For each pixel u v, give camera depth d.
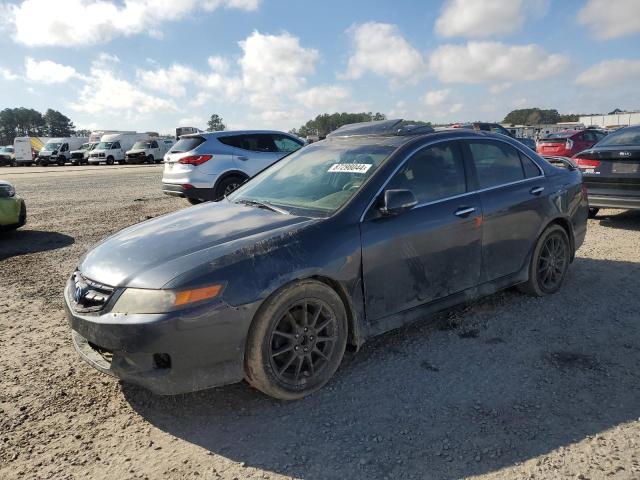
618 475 2.36
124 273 2.92
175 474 2.48
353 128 4.52
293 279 2.95
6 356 3.79
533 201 4.40
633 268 5.46
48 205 12.30
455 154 4.03
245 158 10.34
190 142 10.21
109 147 39.06
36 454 2.65
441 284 3.77
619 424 2.74
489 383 3.22
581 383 3.18
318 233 3.17
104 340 2.77
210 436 2.78
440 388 3.18
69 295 3.17
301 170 4.20
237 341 2.82
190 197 10.26
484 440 2.65
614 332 3.89
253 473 2.47
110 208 11.54
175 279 2.75
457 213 3.81
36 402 3.15
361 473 2.44
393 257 3.44
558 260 4.78
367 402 3.06
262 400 3.12
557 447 2.57
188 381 2.77
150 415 3.01
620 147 7.36
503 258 4.22
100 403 3.14
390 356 3.63
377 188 3.50
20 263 6.59
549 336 3.87
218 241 3.13
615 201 7.34
